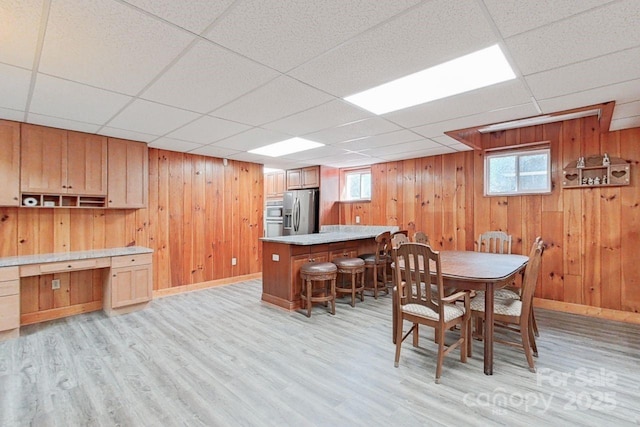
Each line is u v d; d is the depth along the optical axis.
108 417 1.93
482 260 3.31
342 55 1.94
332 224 6.42
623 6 1.46
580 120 3.75
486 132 4.46
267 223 7.45
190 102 2.71
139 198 4.17
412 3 1.45
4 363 2.61
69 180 3.59
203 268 5.14
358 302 4.40
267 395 2.16
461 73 2.20
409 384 2.29
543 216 4.02
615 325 3.41
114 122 3.30
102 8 1.46
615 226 3.58
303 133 3.76
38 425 1.86
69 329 3.36
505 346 2.92
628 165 3.47
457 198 4.84
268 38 1.74
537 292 4.04
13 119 3.19
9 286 3.07
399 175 5.58
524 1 1.43
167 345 2.96
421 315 2.44
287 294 4.04
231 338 3.13
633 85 2.37
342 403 2.07
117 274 3.79
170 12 1.50
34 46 1.79
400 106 2.84
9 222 3.46
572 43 1.80
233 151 4.86
